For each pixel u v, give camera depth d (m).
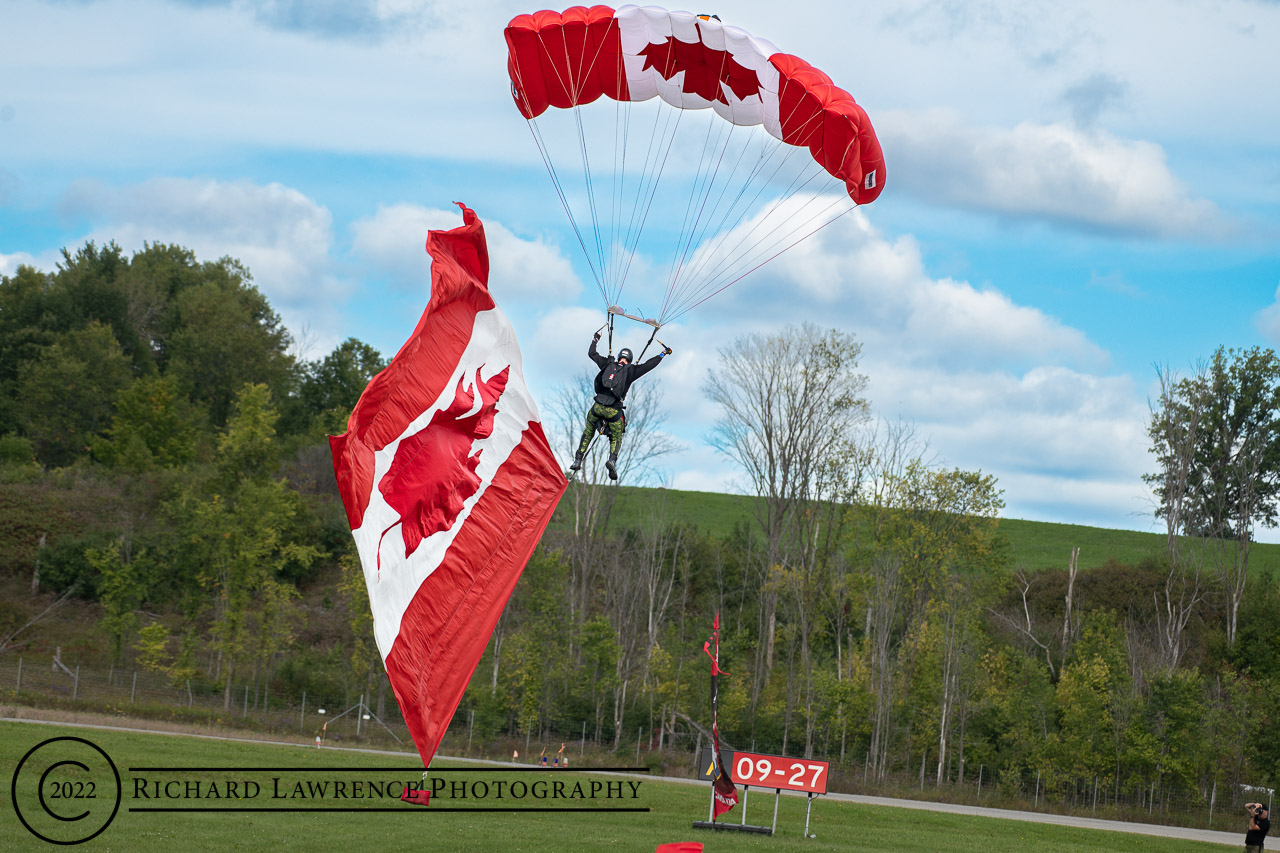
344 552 72.19
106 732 31.69
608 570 67.25
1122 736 47.09
